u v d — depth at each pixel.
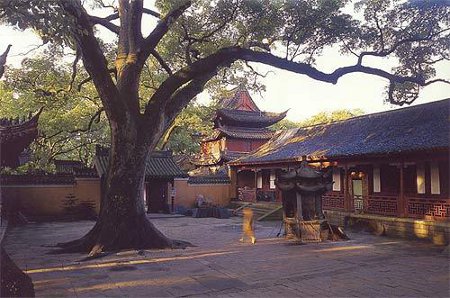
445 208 15.67
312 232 15.92
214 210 27.42
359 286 8.91
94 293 8.41
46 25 7.67
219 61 14.84
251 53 15.01
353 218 19.73
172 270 10.64
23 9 7.30
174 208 29.52
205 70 14.80
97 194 27.44
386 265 11.27
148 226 13.90
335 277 9.80
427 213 16.39
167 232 19.12
